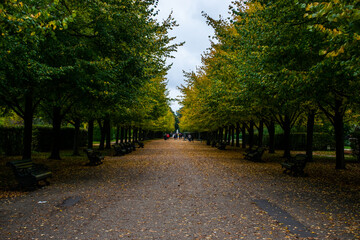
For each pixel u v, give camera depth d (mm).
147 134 67688
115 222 5359
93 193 7906
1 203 6629
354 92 7848
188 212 6105
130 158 19344
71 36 10188
